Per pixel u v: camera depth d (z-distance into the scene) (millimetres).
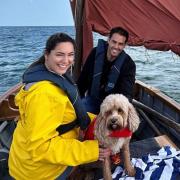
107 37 3838
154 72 17250
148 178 2633
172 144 3191
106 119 2340
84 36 4105
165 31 3846
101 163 2715
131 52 19812
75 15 4180
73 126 2389
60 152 2180
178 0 3820
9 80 17688
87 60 3666
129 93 3383
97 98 3566
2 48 38812
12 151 2367
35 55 30641
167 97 4406
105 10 3980
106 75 3486
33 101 2059
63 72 2191
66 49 2133
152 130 4051
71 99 2254
